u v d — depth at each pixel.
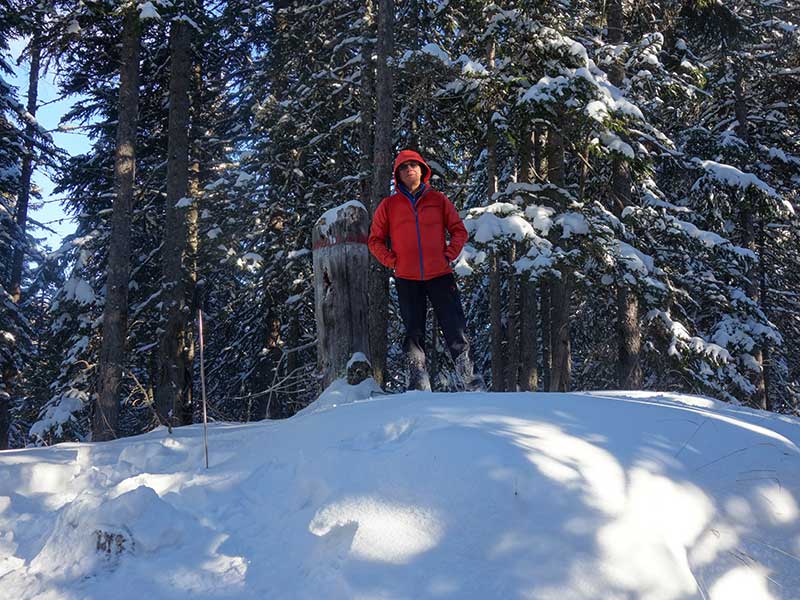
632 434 2.61
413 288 4.47
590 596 1.76
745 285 14.22
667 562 1.91
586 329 16.23
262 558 2.11
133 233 15.26
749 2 14.38
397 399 3.38
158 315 13.61
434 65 9.88
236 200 11.95
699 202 13.70
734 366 13.18
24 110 15.09
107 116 15.80
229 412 15.84
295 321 13.98
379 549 1.93
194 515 2.45
